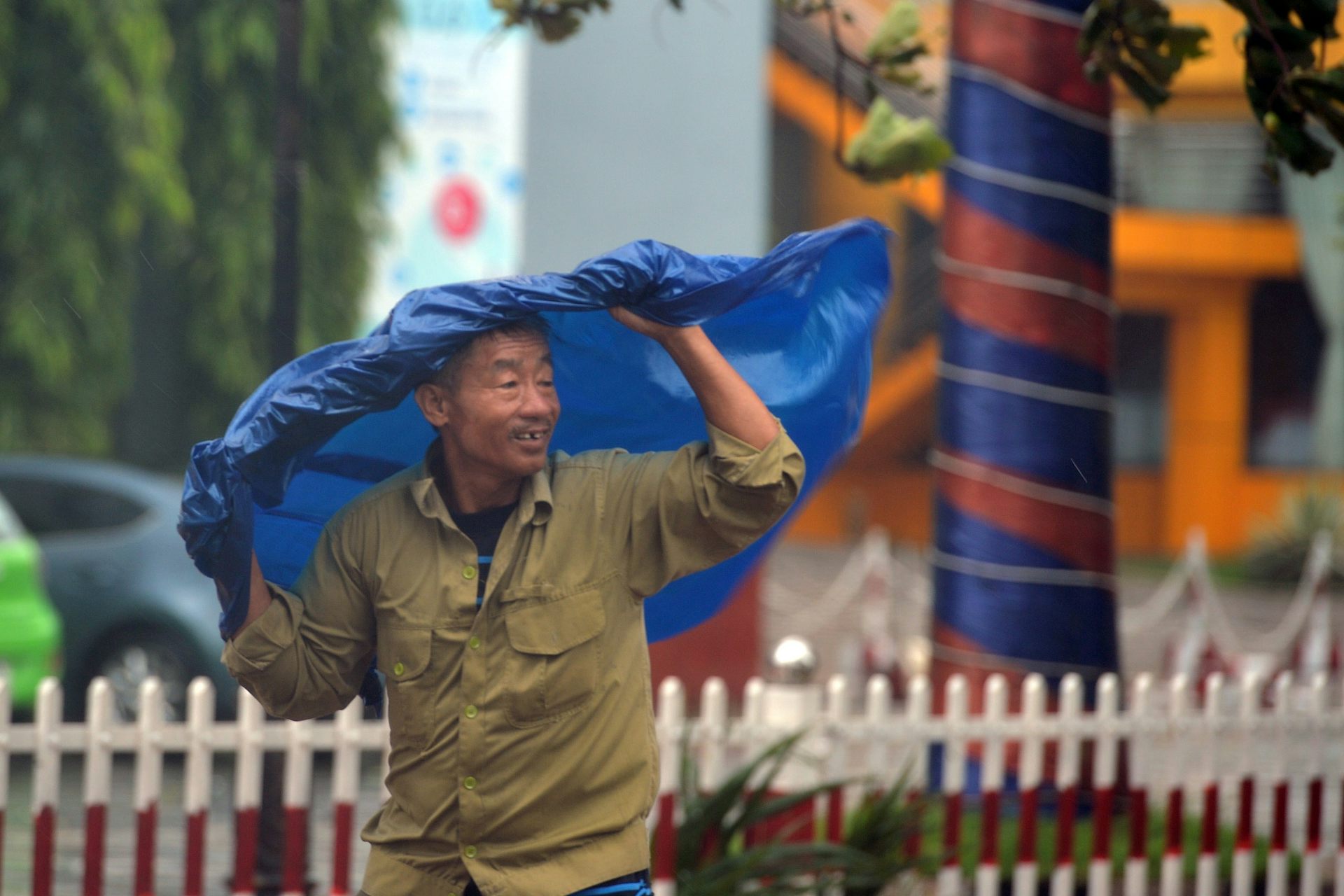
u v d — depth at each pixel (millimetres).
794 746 14742
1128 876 16188
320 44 45312
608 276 7691
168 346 47000
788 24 69812
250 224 45500
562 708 7898
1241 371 79375
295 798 14141
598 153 32531
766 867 13945
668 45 32375
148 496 25422
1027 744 15727
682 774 14586
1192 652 36281
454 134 48875
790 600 53625
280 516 8430
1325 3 11031
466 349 7801
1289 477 79625
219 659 24469
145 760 13727
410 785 8070
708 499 7977
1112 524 19578
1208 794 16500
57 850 18625
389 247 48156
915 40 12484
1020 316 19078
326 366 7891
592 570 8008
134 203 43406
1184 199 76562
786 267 7961
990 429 19188
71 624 24562
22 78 42531
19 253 42438
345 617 8188
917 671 33844
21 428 42500
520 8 13875
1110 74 13484
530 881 7879
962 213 19406
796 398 8789
